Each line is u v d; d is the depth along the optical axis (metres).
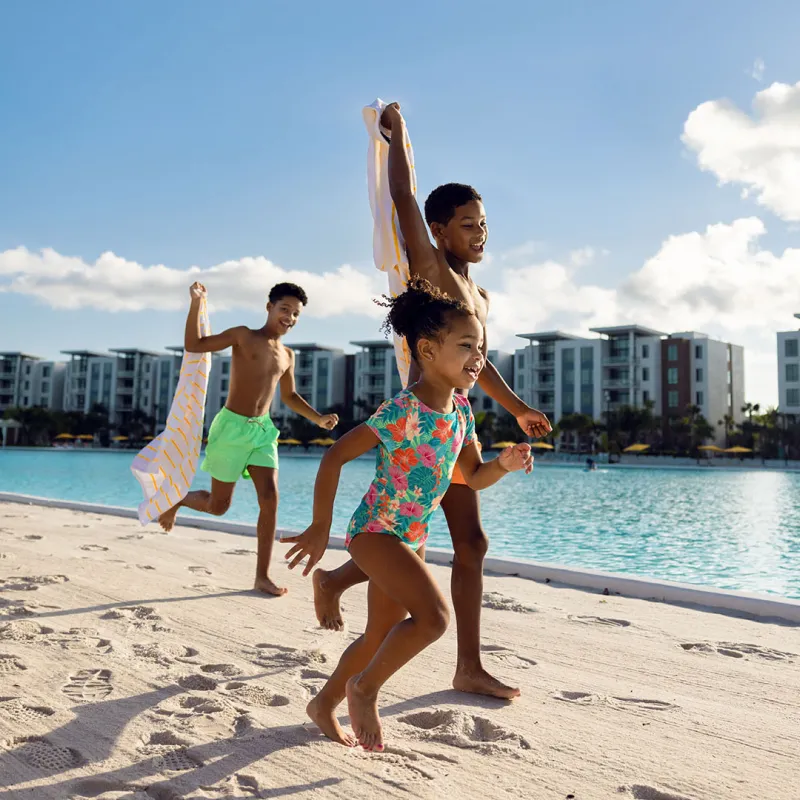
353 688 2.13
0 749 2.16
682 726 2.44
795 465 56.88
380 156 3.13
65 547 6.22
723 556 9.90
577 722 2.46
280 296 4.97
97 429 95.81
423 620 2.11
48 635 3.46
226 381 91.81
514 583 5.14
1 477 29.38
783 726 2.46
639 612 4.25
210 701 2.58
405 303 2.35
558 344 80.00
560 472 41.56
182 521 8.37
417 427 2.25
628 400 76.44
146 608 4.03
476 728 2.42
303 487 24.00
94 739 2.24
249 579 5.04
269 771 2.03
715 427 74.75
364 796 1.88
